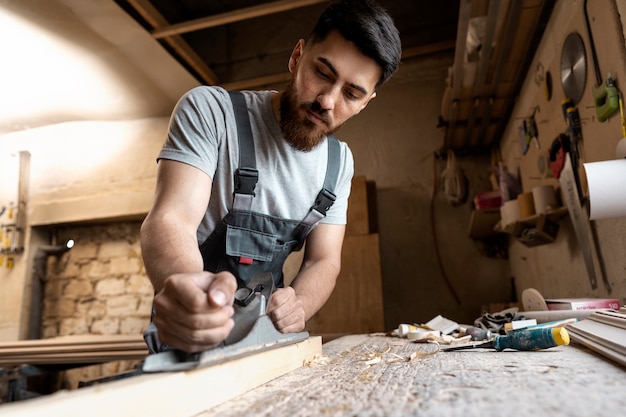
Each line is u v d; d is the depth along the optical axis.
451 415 0.40
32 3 2.63
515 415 0.39
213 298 0.56
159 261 0.77
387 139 3.71
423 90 3.73
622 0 1.38
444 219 3.49
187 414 0.49
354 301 3.03
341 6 0.99
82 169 4.11
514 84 2.63
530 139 2.51
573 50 1.77
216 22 3.00
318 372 0.76
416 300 3.40
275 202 1.16
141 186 3.92
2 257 4.09
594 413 0.39
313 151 1.20
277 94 1.20
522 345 0.88
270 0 4.18
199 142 1.01
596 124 1.60
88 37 2.96
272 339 0.77
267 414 0.46
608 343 0.74
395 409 0.44
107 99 3.77
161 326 0.59
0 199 4.20
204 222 1.13
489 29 2.06
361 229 3.17
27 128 4.31
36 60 3.22
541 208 2.07
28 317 3.98
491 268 3.36
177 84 3.53
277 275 1.28
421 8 3.86
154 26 3.04
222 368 0.56
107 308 3.94
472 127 3.12
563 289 2.24
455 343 1.21
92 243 4.12
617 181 1.23
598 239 1.69
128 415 0.43
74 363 2.85
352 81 1.00
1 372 2.67
